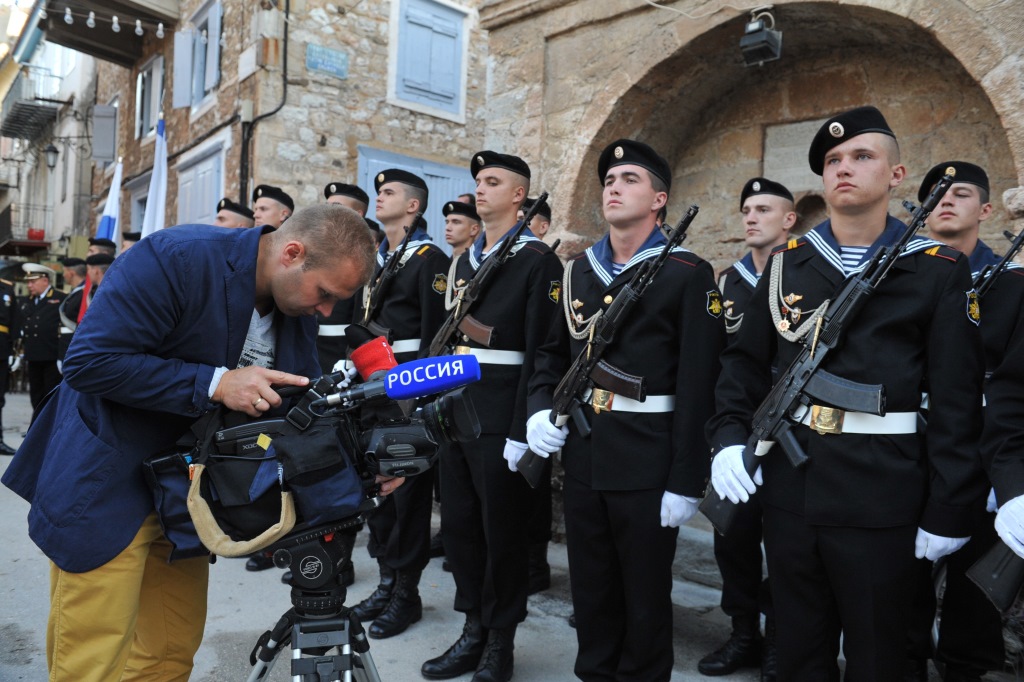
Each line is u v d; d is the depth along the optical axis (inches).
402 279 140.6
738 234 192.1
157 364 66.0
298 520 64.3
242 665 113.7
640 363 96.9
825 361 79.4
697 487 93.1
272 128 320.2
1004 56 132.1
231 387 66.0
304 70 327.6
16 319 284.5
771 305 86.0
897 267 77.5
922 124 166.1
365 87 346.3
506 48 201.0
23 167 952.9
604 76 182.7
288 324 78.2
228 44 347.9
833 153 83.1
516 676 112.5
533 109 195.0
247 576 150.5
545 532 147.4
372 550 159.9
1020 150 130.1
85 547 67.2
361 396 64.0
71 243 631.2
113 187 390.6
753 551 116.3
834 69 177.3
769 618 113.3
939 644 105.8
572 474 102.1
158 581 77.6
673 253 98.7
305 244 69.2
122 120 503.8
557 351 110.4
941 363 75.2
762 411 83.0
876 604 75.4
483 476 111.7
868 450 76.0
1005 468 73.0
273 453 64.2
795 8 157.2
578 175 185.9
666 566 96.7
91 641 68.6
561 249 185.9
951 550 73.9
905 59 167.2
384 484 70.0
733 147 193.0
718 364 96.0
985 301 103.2
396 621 126.8
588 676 101.5
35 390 315.9
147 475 68.9
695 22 167.5
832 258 82.2
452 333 121.4
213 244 69.5
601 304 101.3
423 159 366.9
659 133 195.6
